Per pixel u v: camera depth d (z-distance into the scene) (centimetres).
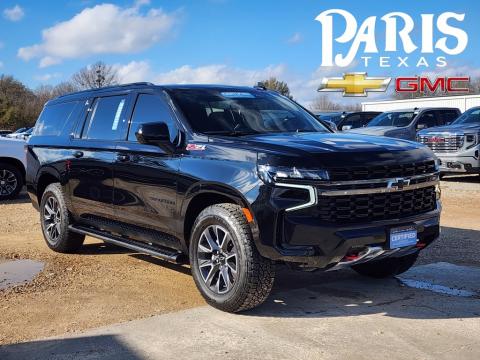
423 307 500
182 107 554
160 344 421
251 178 456
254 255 459
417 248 509
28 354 407
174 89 582
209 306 507
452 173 1533
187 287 571
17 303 523
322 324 460
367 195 459
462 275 604
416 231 486
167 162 532
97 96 678
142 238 591
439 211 520
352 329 448
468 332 439
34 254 721
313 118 634
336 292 549
